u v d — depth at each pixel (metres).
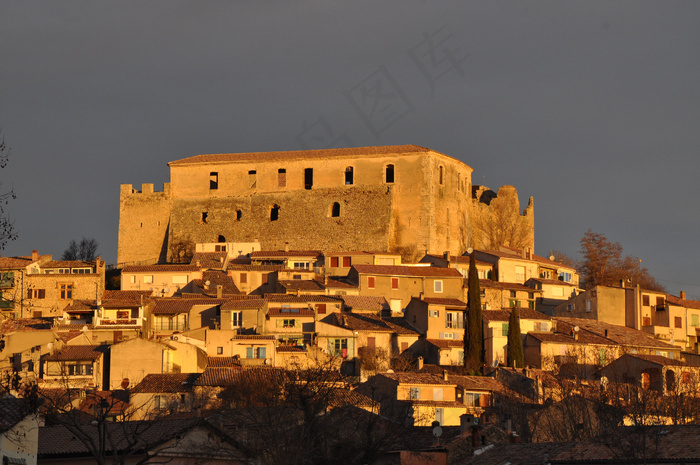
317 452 160.88
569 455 145.12
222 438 157.12
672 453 136.50
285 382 183.62
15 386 141.88
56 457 157.50
